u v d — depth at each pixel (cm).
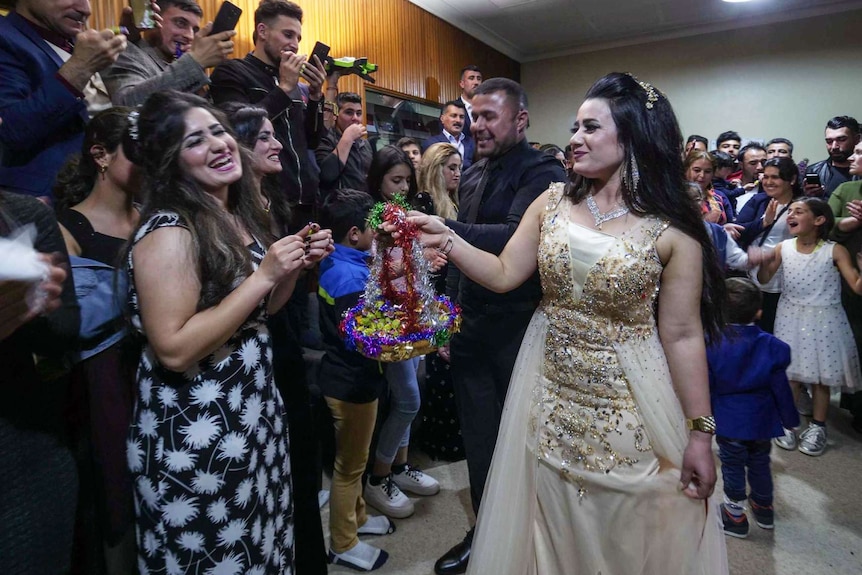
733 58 655
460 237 147
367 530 209
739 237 340
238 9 195
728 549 204
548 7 589
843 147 374
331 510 191
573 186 133
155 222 104
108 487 113
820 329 278
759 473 212
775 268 302
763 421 207
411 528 215
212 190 115
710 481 120
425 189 258
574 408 128
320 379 187
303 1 412
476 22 623
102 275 115
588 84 733
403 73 526
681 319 121
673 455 122
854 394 302
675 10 611
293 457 148
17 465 86
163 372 106
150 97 111
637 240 120
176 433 104
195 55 187
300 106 222
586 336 125
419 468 264
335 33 442
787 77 633
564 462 129
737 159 512
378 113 495
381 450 219
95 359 112
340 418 183
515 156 179
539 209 140
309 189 225
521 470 137
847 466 264
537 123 771
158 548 107
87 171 135
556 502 132
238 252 110
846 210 316
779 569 193
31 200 96
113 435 114
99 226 131
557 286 128
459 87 622
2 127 146
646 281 119
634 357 122
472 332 183
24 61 161
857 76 602
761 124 652
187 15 228
